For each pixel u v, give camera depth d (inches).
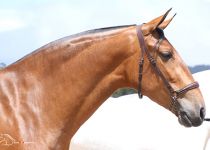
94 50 253.9
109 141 466.3
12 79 249.4
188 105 247.4
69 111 251.3
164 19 253.4
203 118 249.1
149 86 252.1
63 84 251.8
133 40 252.5
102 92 255.6
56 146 246.8
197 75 449.7
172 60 249.9
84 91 252.8
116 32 256.7
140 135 456.4
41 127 244.1
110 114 485.1
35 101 246.8
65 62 253.3
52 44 256.4
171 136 442.0
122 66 254.2
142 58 250.5
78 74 252.4
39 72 251.9
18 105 243.4
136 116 471.5
